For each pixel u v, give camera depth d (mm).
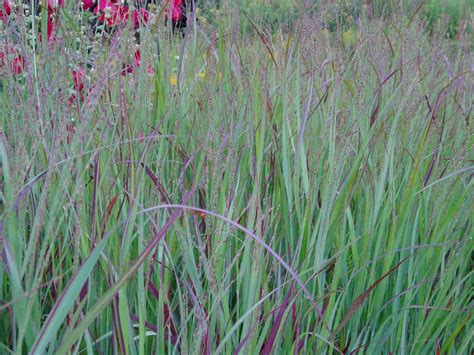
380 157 1660
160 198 1398
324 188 1405
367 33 2361
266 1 2424
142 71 1553
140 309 1070
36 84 1312
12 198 906
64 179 954
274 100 1870
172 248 1356
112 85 1621
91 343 1133
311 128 1589
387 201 1458
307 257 1336
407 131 1734
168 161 1589
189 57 2016
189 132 1685
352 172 1430
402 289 1538
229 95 1799
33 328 990
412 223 1582
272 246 1412
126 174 1396
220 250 1209
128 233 1104
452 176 1535
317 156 1465
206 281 1281
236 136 1524
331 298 1303
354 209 1669
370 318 1460
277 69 1765
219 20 2074
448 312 1491
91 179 1437
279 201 1484
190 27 1946
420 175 1568
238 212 1399
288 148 1573
